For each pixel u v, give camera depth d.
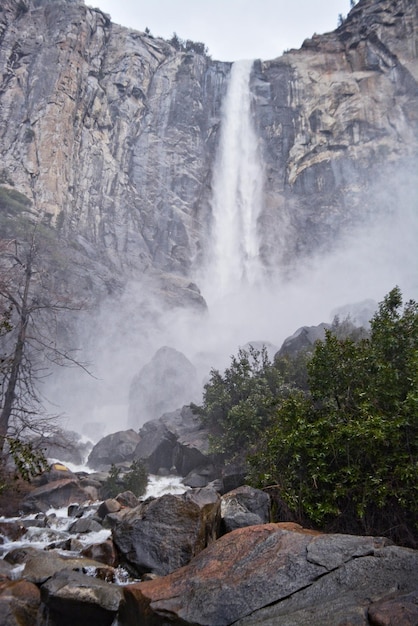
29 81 68.25
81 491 17.78
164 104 84.75
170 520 9.20
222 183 83.00
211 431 21.38
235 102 90.12
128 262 63.72
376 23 89.12
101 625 7.16
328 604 5.99
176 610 6.48
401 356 10.98
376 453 9.54
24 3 76.50
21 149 61.75
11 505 15.66
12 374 16.95
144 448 25.20
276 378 20.44
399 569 6.29
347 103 83.81
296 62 93.00
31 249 20.47
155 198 75.44
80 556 9.32
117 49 83.75
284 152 84.69
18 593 7.27
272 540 7.40
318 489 10.14
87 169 67.69
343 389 11.33
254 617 6.14
